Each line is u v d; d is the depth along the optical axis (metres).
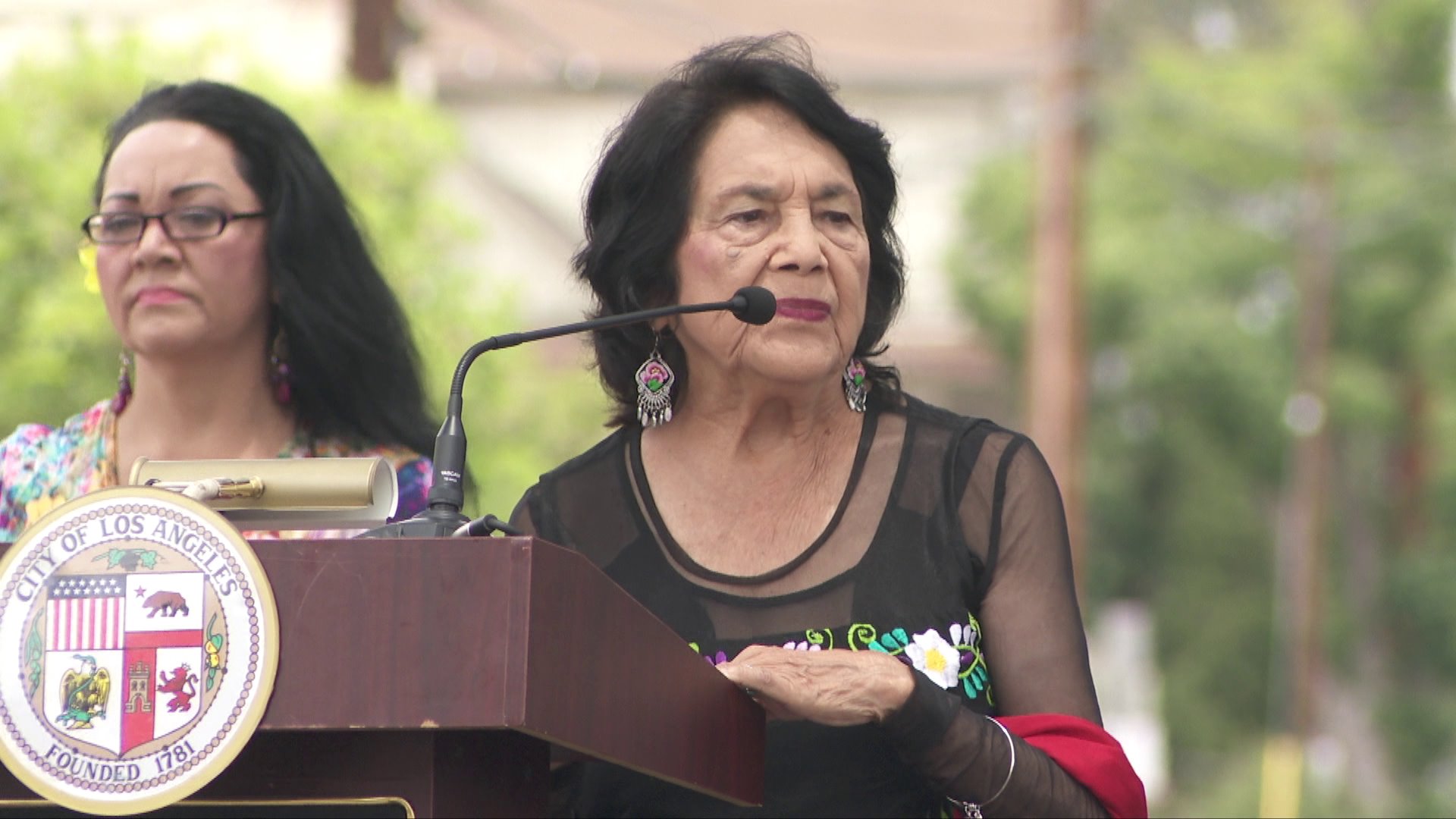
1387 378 117.81
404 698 8.03
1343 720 119.06
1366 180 115.56
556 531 13.12
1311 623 100.50
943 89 103.56
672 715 9.56
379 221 42.53
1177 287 109.94
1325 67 121.50
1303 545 101.31
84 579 8.22
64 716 8.15
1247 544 113.12
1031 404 97.69
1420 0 120.88
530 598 8.02
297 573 8.15
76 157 40.84
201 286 14.82
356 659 8.08
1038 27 113.44
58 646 8.19
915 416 12.99
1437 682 121.00
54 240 39.88
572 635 8.38
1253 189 111.75
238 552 8.15
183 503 8.22
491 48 104.00
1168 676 112.50
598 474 13.22
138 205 14.84
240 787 8.51
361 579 8.12
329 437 15.60
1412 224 114.81
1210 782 108.19
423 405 16.02
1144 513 114.12
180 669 8.12
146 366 15.20
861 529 12.52
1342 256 114.75
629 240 13.08
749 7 112.44
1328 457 119.56
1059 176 70.00
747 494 12.80
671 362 13.20
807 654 10.85
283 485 9.77
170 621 8.16
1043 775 11.22
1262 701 112.19
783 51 13.54
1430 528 121.69
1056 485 12.68
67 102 42.06
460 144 45.25
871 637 12.20
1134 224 111.56
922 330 109.75
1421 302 115.62
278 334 15.42
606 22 106.00
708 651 12.30
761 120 12.91
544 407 48.34
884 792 12.01
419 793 8.40
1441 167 115.38
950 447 12.71
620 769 12.26
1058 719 11.67
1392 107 119.00
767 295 12.05
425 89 99.19
